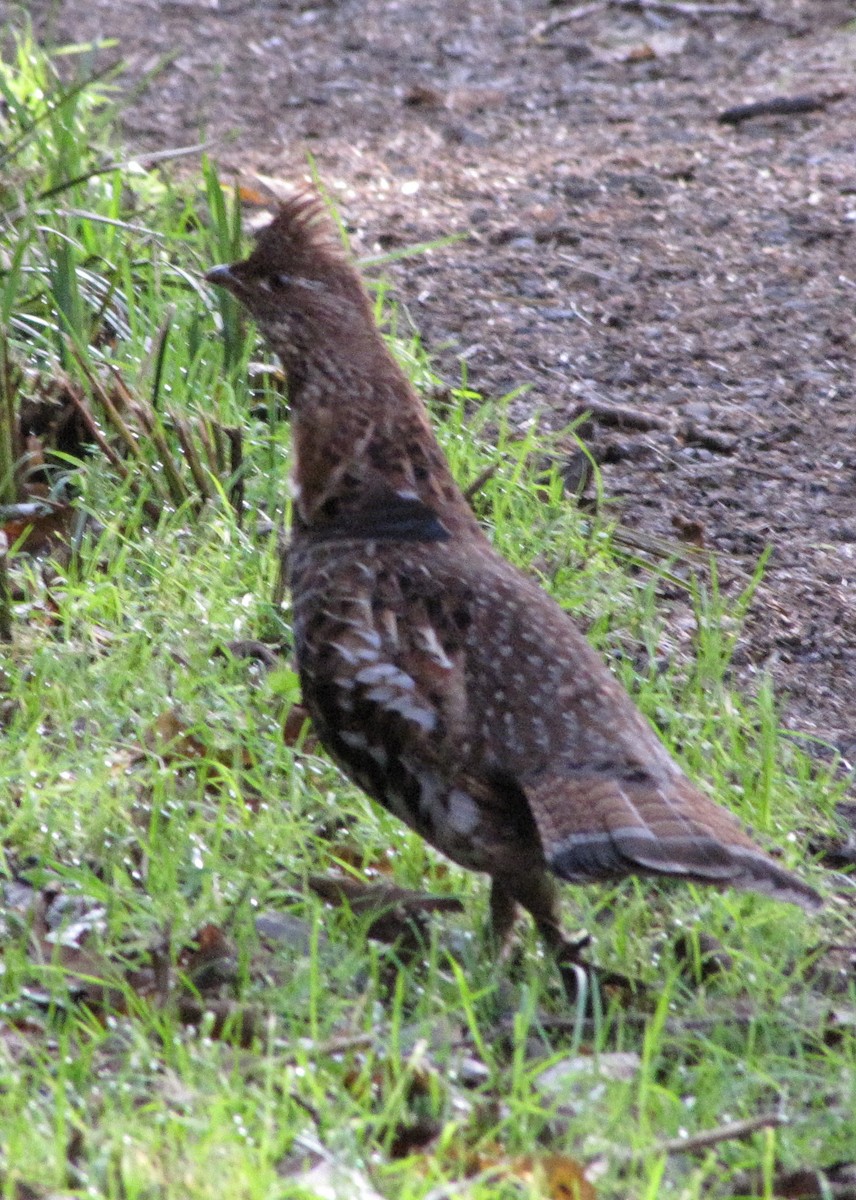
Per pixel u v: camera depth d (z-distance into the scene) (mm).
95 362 11875
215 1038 6996
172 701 9070
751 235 16109
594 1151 6301
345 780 8805
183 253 14117
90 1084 6500
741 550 11656
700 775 9086
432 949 7316
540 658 7305
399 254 14125
